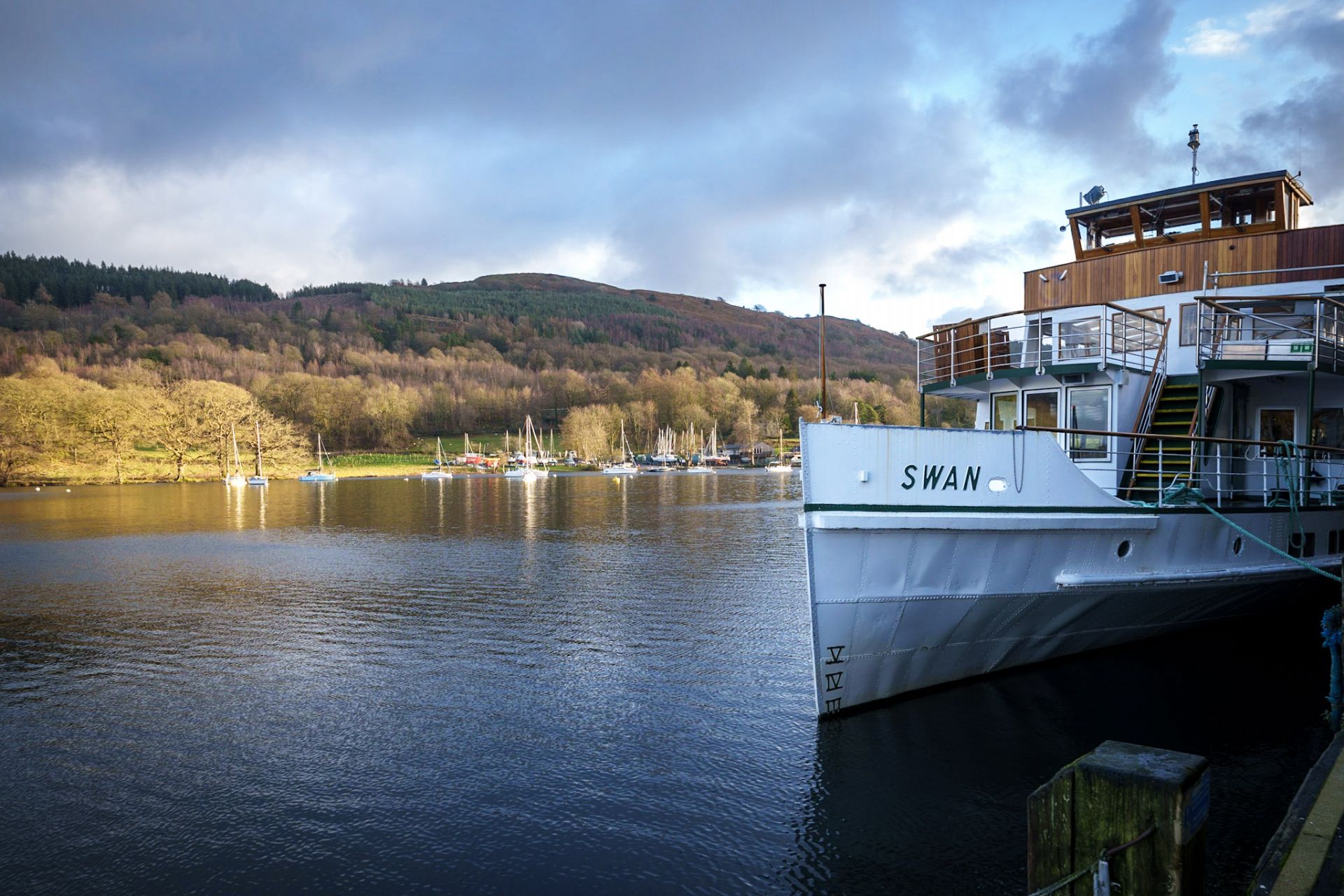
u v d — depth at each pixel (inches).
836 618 487.5
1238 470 680.4
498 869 362.3
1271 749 452.4
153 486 5531.5
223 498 4020.7
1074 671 582.9
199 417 6604.3
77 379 7396.7
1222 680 565.0
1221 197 749.9
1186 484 577.0
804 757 463.2
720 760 471.5
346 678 665.6
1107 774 188.1
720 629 824.9
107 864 372.5
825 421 471.8
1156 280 726.5
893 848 367.2
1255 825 368.2
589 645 761.6
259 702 603.5
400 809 422.0
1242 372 624.7
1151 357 701.3
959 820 389.1
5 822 414.3
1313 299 600.7
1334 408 661.9
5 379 6102.4
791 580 1163.3
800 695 591.2
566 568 1316.4
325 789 448.5
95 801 437.1
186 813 422.0
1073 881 193.5
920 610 507.2
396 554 1551.4
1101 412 650.2
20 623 908.0
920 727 492.7
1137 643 633.6
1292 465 605.3
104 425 6141.7
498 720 553.6
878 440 481.7
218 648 778.2
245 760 491.8
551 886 348.2
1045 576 530.0
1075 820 193.6
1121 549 549.0
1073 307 637.9
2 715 576.7
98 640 815.1
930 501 492.4
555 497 3799.2
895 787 422.9
